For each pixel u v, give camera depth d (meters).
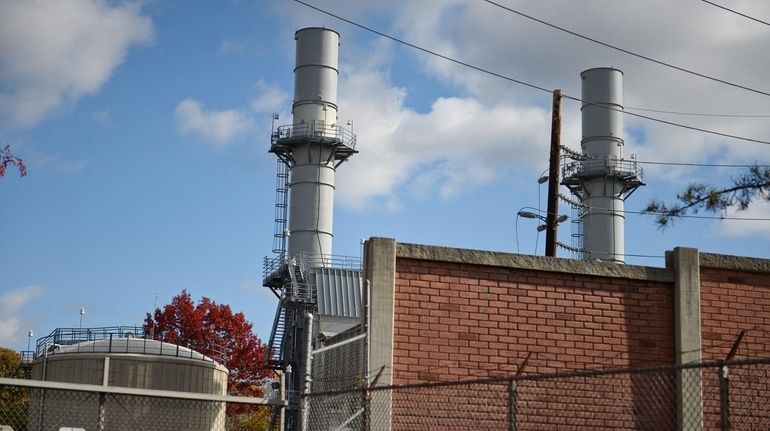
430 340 13.53
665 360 14.04
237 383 64.62
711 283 14.37
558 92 26.70
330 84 67.38
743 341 14.21
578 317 13.98
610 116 68.94
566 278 14.09
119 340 34.78
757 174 16.36
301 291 57.16
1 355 56.31
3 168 11.88
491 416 13.31
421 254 13.72
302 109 66.81
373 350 13.26
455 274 13.82
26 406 29.05
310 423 14.77
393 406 13.27
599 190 68.56
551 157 26.36
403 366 13.38
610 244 67.88
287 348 57.62
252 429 48.81
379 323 13.37
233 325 65.38
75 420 24.03
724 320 14.27
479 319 13.72
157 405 25.05
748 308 14.39
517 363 13.64
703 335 14.12
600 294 14.12
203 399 13.07
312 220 65.44
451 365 13.50
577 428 13.44
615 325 14.03
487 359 13.60
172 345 35.16
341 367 14.96
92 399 24.17
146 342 34.84
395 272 13.64
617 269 14.18
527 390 13.50
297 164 66.50
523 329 13.80
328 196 66.38
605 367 13.83
